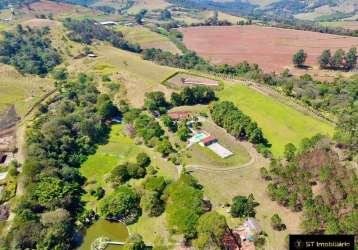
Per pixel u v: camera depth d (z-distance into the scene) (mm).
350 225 113750
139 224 129375
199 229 115000
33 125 185375
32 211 128250
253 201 136500
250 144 176125
